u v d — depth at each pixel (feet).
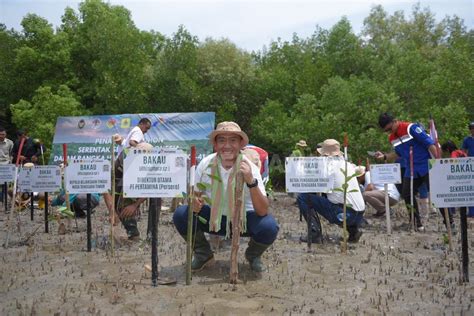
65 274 16.49
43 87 77.66
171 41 74.02
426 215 29.63
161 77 73.67
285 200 44.75
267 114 65.16
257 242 16.05
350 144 53.72
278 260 18.52
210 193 16.06
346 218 21.13
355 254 19.69
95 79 80.33
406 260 18.49
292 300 13.56
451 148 30.40
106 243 21.84
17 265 18.02
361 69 71.10
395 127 26.04
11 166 30.78
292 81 72.49
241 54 78.84
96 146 51.19
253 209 15.93
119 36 74.49
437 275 16.25
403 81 57.67
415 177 25.70
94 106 78.02
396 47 65.26
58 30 87.81
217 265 17.61
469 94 55.62
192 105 74.33
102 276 16.11
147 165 14.42
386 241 22.71
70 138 52.19
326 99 57.93
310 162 19.63
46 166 23.99
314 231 22.13
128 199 21.53
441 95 56.75
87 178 19.52
